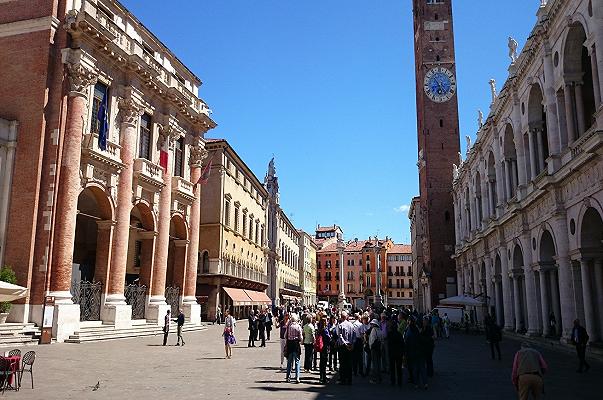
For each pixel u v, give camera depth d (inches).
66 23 1061.8
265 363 786.8
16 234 989.2
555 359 872.3
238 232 2213.3
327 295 5807.1
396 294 5629.9
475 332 1637.6
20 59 1051.3
